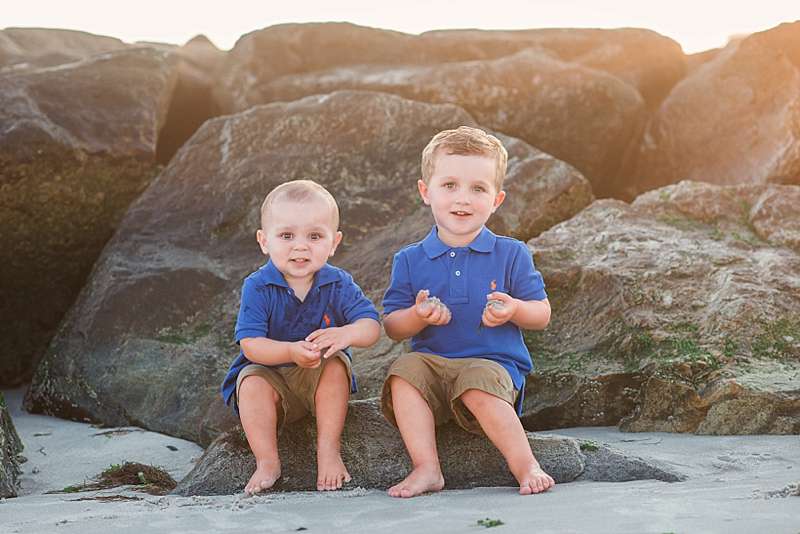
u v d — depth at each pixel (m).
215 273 6.04
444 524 2.67
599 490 3.09
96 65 7.58
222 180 6.66
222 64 8.78
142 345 5.72
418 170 6.48
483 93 7.79
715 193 6.01
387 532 2.62
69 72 7.42
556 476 3.45
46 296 7.02
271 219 3.65
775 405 4.32
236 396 3.68
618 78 8.19
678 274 5.28
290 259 3.61
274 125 6.92
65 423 5.61
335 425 3.56
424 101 7.79
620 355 4.93
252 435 3.53
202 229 6.41
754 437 4.21
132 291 5.97
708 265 5.32
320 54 8.46
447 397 3.58
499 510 2.82
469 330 3.63
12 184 6.75
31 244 6.91
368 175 6.50
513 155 6.50
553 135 7.91
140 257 6.25
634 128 8.04
